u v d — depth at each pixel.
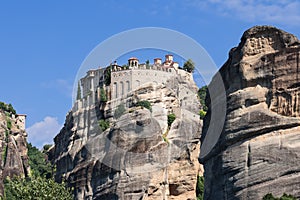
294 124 117.56
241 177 118.25
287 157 115.19
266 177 115.62
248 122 120.62
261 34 124.56
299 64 119.69
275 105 120.06
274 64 121.75
